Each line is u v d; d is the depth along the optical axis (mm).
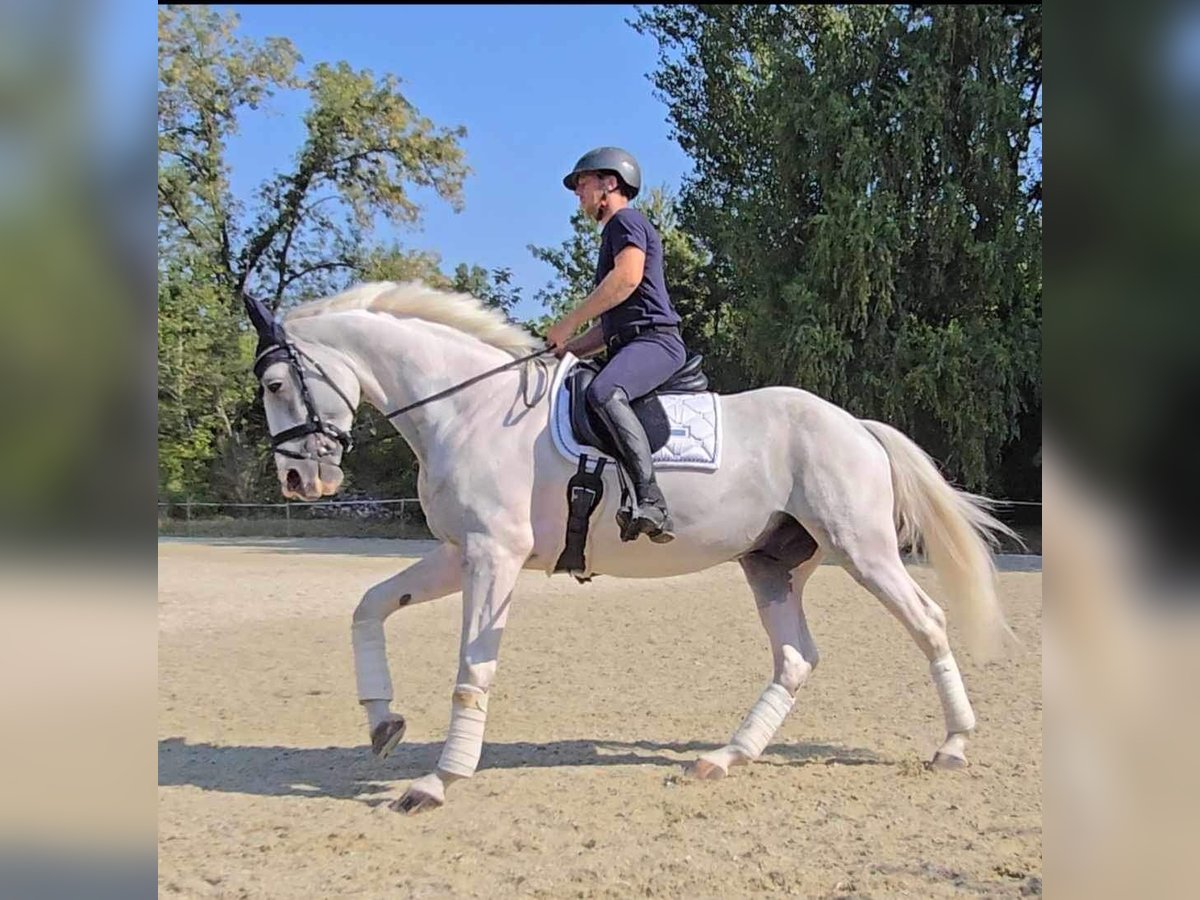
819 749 4578
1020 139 16828
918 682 6008
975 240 16812
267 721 5305
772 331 17328
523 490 3906
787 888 3012
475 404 3988
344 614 9461
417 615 9227
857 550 4078
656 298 4027
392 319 4102
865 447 4172
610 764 4387
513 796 3916
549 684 6176
